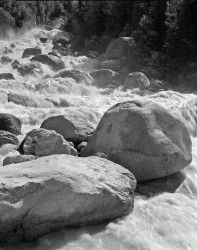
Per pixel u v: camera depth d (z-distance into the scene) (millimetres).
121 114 6301
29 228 4426
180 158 6246
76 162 5289
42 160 5203
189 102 12031
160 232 4934
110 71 16719
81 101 11961
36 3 44656
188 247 4750
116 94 14406
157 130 6164
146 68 17844
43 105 10992
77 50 27750
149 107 6375
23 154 6340
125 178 5336
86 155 6516
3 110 9773
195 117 11516
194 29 18562
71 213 4566
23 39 30984
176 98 12898
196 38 18297
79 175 4758
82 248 4379
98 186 4734
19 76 16500
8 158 5844
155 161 5961
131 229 4844
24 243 4418
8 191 4281
